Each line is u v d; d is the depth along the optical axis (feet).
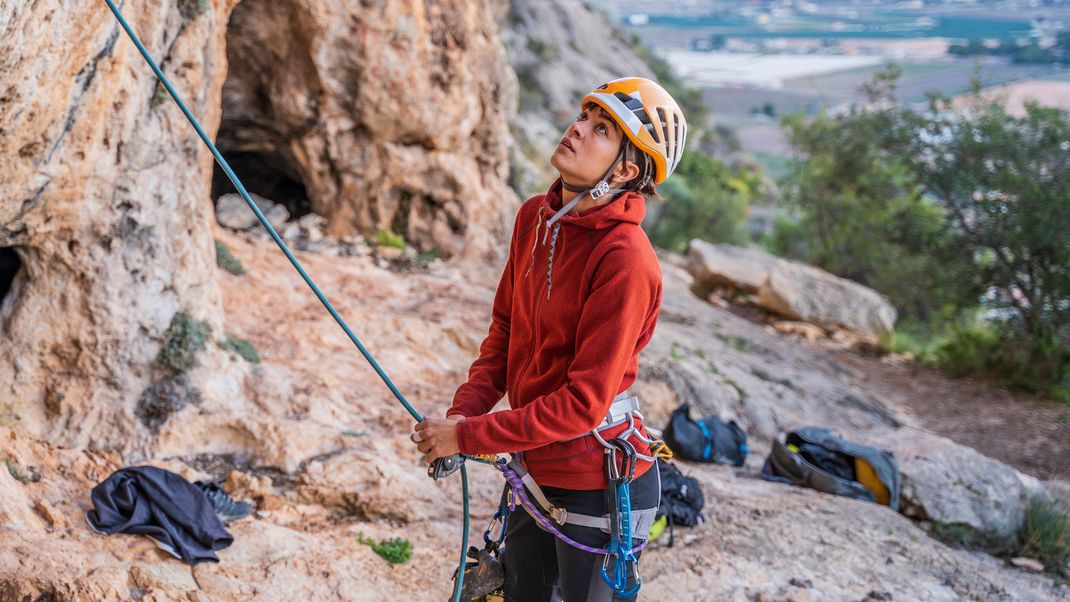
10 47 10.32
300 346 20.57
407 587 13.16
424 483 16.31
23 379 14.46
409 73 28.73
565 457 7.54
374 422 18.33
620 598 7.99
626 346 7.07
